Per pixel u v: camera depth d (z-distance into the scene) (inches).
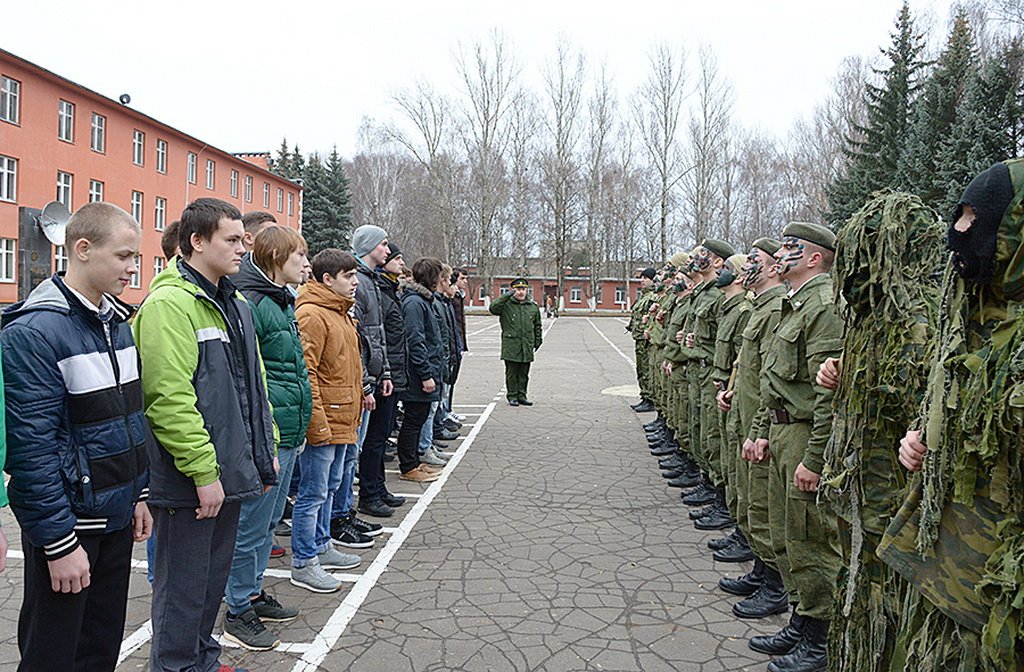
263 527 139.8
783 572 138.5
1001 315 71.4
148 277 1375.5
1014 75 804.6
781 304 139.6
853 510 102.7
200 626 119.6
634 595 163.0
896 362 98.0
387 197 2519.7
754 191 2181.3
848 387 106.4
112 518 100.7
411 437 262.1
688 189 2017.7
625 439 343.6
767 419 142.7
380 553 188.5
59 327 95.8
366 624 147.6
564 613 153.2
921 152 868.6
